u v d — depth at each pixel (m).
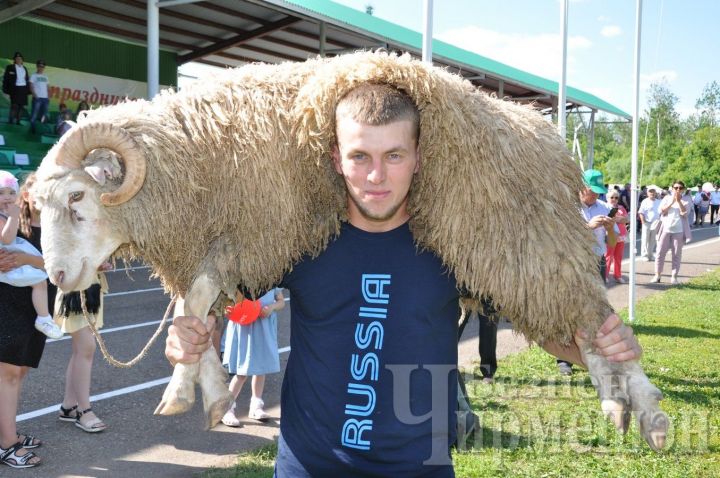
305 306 1.91
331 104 1.83
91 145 1.97
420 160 1.91
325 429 1.82
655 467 4.18
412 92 1.82
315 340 1.87
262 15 17.33
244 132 1.98
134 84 21.47
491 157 1.91
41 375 6.21
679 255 13.26
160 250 2.07
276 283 2.02
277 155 1.96
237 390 5.19
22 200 4.29
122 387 5.93
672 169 52.19
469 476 4.04
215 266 2.00
